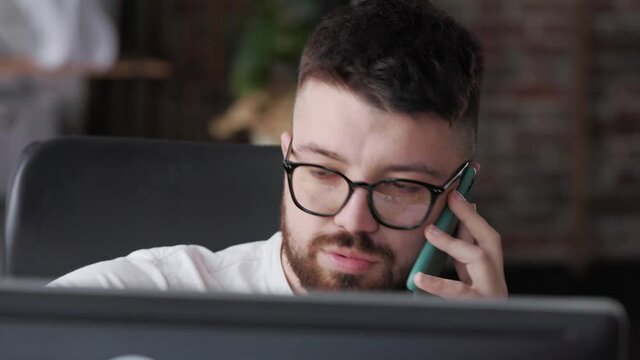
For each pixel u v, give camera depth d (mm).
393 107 1149
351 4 1203
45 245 1618
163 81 5133
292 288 1387
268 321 716
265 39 4172
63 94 5078
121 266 1359
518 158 4980
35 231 1618
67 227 1626
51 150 1645
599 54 4969
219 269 1413
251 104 4137
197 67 5133
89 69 4625
